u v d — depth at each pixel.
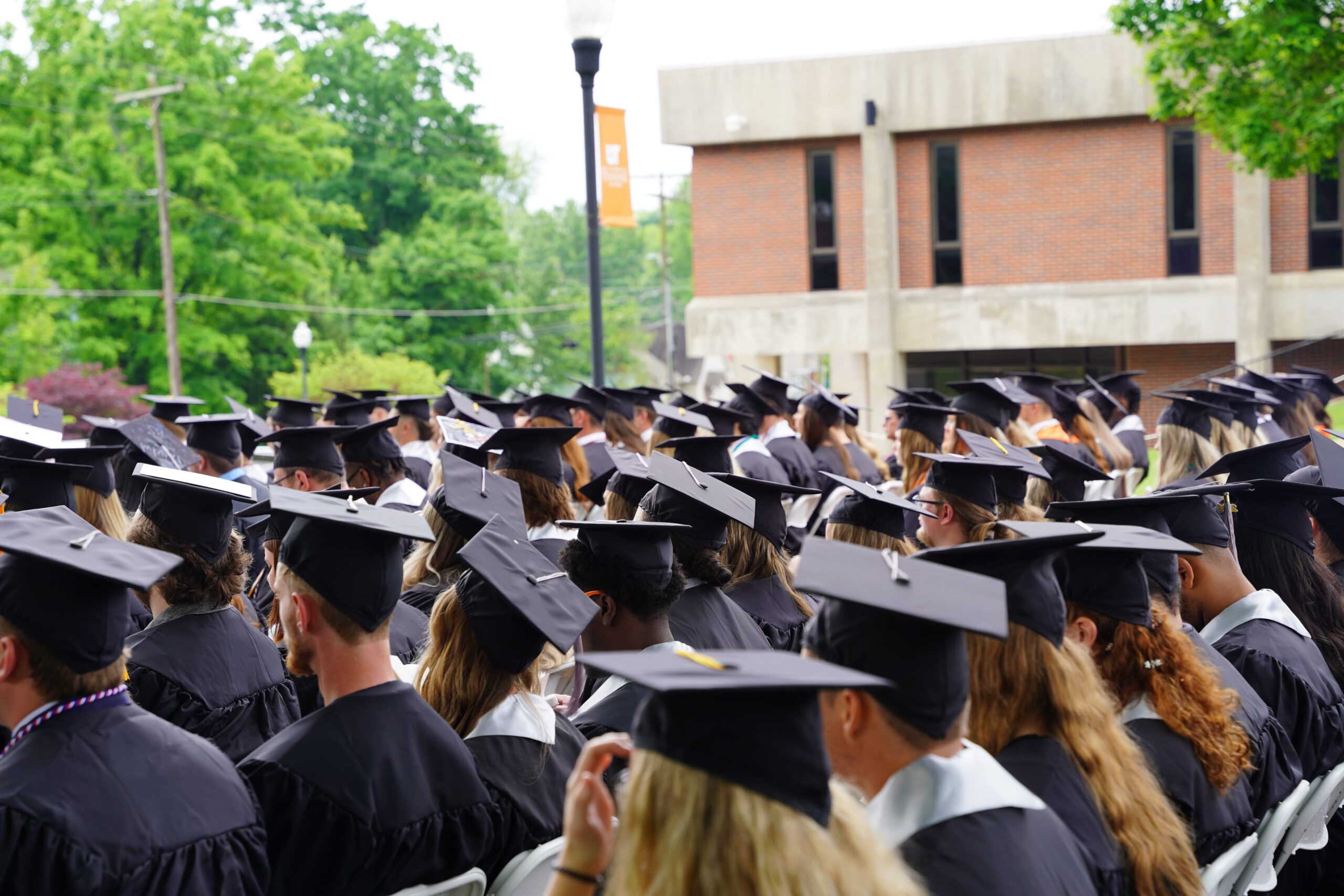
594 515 6.36
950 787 2.05
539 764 3.00
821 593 2.08
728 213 22.42
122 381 30.81
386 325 41.28
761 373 9.21
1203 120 14.91
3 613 2.42
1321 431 4.98
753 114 21.86
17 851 2.28
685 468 4.25
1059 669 2.49
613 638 3.44
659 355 74.56
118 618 2.50
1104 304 21.06
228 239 35.91
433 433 8.55
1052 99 20.78
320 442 5.95
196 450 6.70
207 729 3.58
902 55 21.20
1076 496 5.71
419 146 46.69
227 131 36.03
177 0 38.78
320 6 48.84
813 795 1.67
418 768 2.74
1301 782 3.19
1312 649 3.61
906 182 21.84
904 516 4.70
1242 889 3.11
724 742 1.64
